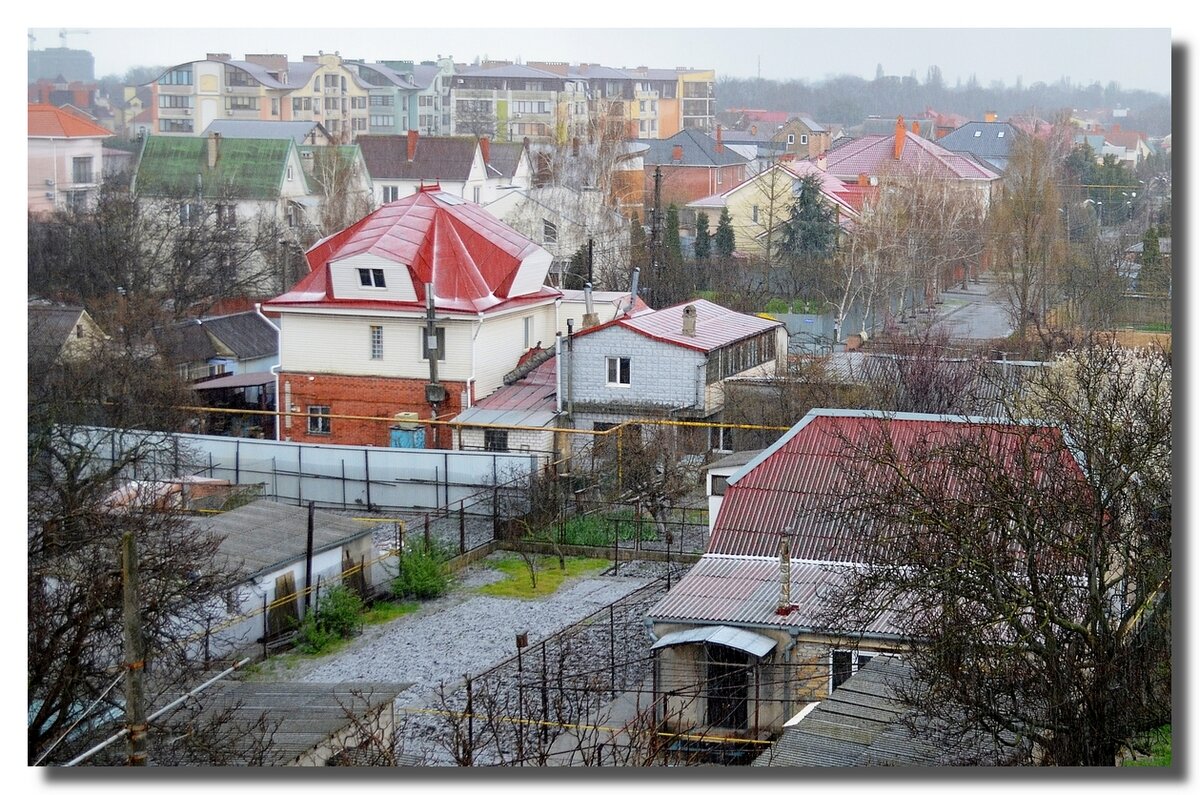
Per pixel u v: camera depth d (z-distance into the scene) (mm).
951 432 32062
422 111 168125
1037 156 89500
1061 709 20750
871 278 81188
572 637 34688
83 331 56875
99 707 23734
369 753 23688
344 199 100938
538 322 60531
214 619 32812
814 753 22172
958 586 21375
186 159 101188
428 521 41719
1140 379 34125
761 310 82500
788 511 32406
